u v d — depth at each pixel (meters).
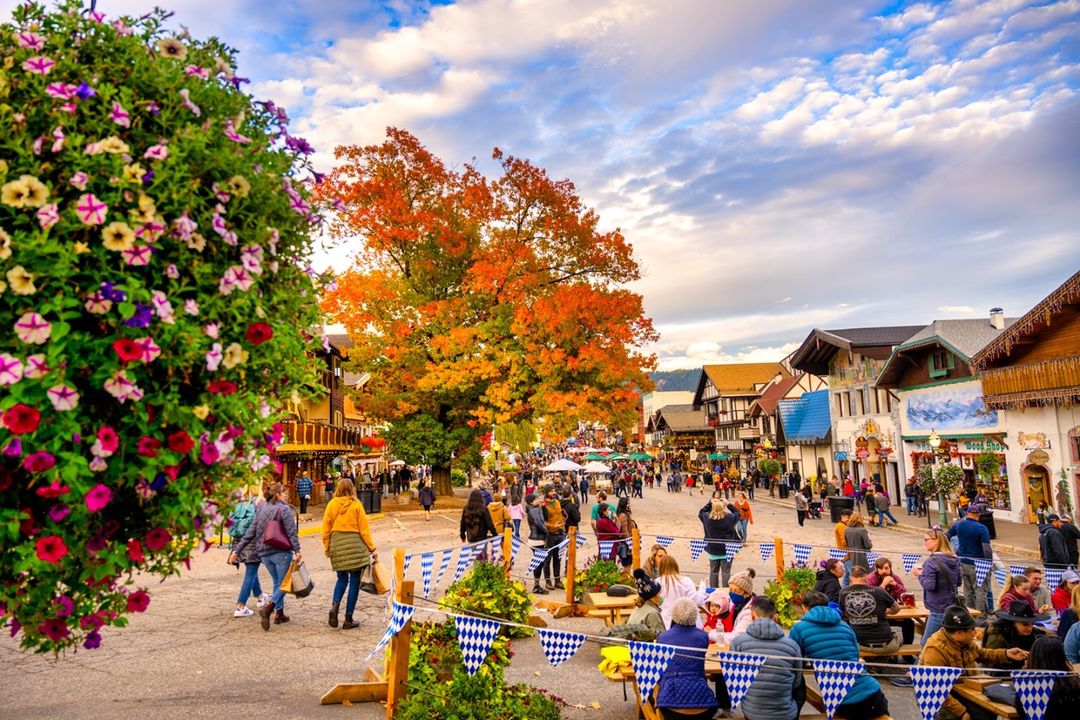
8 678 7.21
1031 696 5.54
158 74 3.03
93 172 2.74
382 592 9.45
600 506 14.74
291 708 6.45
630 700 7.39
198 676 7.33
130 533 3.04
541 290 32.56
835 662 5.59
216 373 3.05
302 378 3.68
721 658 5.76
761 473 53.97
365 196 32.78
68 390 2.46
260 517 9.84
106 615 3.00
